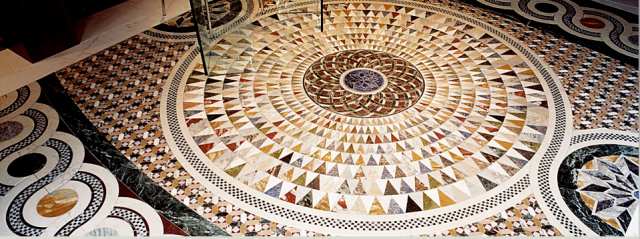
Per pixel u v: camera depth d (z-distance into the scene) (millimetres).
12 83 3480
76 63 3721
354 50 3912
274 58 3809
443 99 3359
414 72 3643
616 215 2486
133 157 2879
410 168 2805
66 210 2529
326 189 2672
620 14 4359
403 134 3057
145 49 3910
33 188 2650
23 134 3027
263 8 4500
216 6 4445
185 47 3943
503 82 3521
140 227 2445
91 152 2904
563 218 2482
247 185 2697
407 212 2529
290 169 2803
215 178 2738
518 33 4113
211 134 3064
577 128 3084
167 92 3439
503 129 3086
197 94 3426
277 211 2541
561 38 4031
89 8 4305
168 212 2531
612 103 3297
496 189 2658
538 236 2389
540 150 2918
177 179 2730
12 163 2807
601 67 3662
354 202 2590
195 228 2447
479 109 3260
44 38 3682
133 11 4426
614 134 3025
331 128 3111
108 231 2422
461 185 2686
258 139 3025
